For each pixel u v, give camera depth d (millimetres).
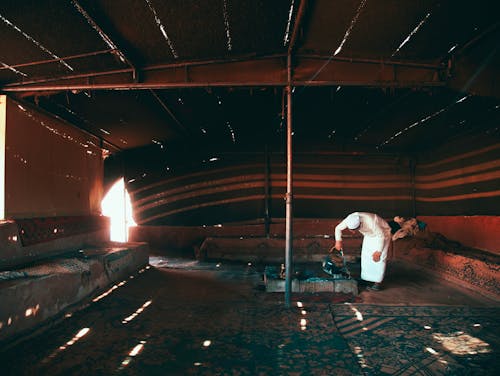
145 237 9695
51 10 3297
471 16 3625
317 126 7887
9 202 4480
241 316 4066
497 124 5824
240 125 7805
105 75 4707
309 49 4562
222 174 9398
